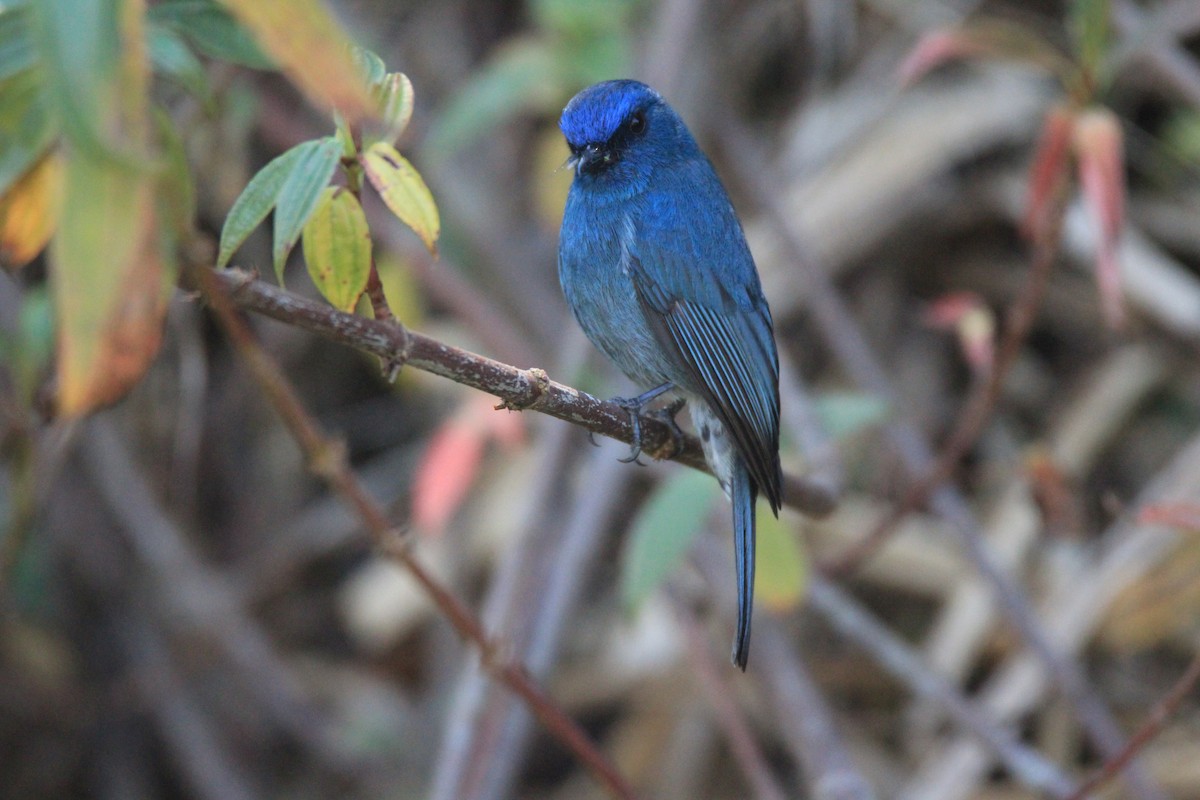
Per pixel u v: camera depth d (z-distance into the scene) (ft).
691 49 37.96
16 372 25.54
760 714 36.37
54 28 9.22
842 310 36.29
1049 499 29.50
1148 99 40.81
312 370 43.06
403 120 14.25
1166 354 38.96
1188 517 20.81
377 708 39.78
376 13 43.16
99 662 39.52
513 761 28.35
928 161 40.34
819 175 41.39
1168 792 33.37
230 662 38.75
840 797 28.25
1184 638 35.73
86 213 9.42
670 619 35.45
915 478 33.50
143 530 37.63
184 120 24.97
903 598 38.42
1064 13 40.70
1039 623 34.01
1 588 26.78
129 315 10.41
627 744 37.04
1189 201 40.63
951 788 32.30
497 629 30.12
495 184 41.91
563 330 39.63
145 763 40.45
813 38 43.29
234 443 41.81
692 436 25.39
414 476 41.78
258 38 10.85
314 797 39.42
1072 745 34.27
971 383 40.81
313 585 43.21
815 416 28.14
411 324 35.70
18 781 39.06
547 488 32.09
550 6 32.99
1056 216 25.27
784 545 25.53
